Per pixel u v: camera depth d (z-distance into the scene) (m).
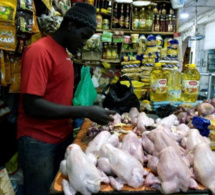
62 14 2.21
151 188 0.92
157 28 3.30
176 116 1.88
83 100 2.16
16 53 1.58
